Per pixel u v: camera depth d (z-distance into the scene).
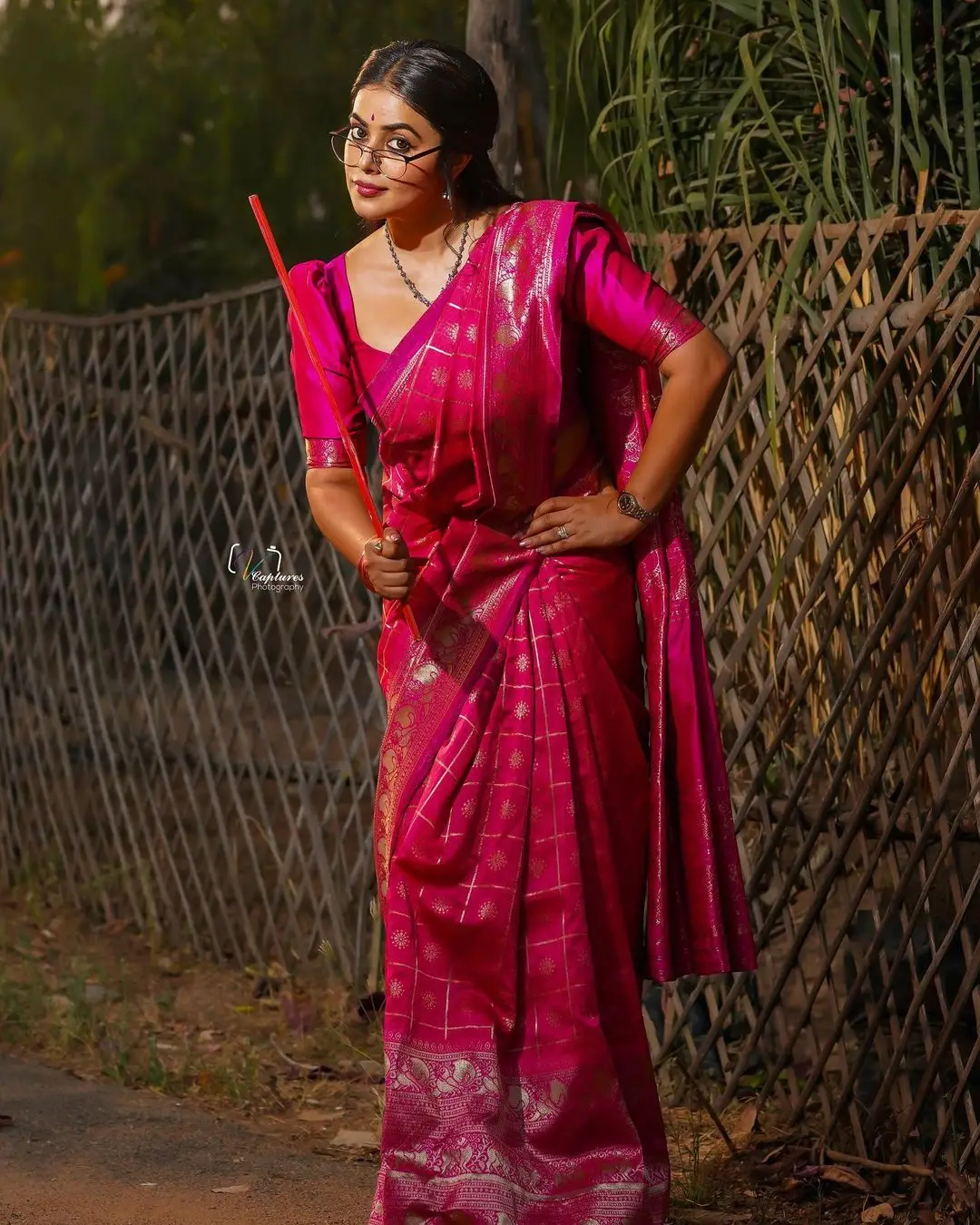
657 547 2.68
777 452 3.41
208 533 5.02
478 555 2.59
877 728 3.45
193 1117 3.60
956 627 3.25
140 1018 4.40
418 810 2.55
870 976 3.61
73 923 5.39
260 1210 3.04
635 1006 2.61
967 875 3.53
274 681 4.81
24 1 10.49
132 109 10.05
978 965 3.12
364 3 9.61
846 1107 3.42
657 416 2.60
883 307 3.26
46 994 4.56
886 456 3.28
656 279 3.69
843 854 3.32
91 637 5.89
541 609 2.59
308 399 2.78
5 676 5.96
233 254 10.17
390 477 2.70
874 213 3.45
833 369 3.48
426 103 2.52
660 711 2.68
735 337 3.55
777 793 3.75
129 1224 2.95
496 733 2.57
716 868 2.68
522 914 2.55
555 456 2.65
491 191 2.66
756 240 3.49
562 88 4.47
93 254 10.27
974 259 3.37
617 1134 2.54
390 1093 2.52
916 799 3.31
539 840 2.55
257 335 5.53
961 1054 3.43
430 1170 2.49
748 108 3.80
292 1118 3.67
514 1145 2.51
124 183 10.34
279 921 5.07
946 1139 3.27
